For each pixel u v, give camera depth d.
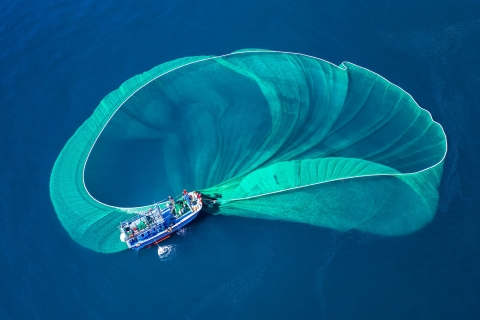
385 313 66.00
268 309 67.12
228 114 85.56
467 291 67.06
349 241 72.19
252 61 91.62
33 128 86.38
